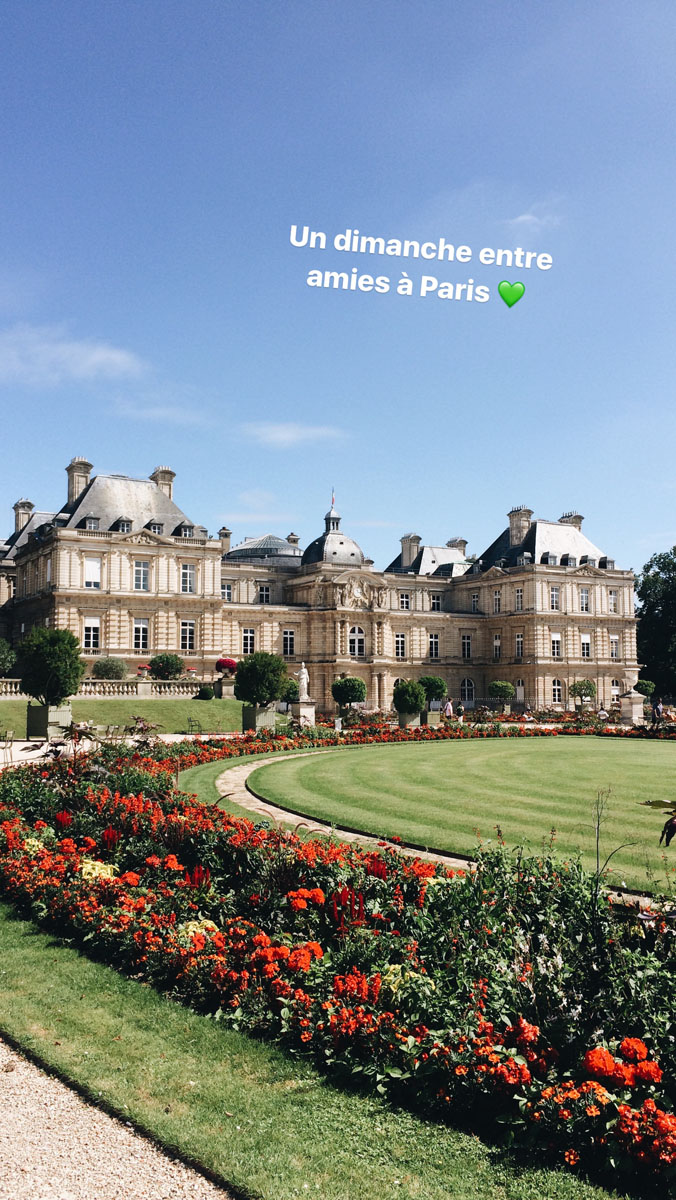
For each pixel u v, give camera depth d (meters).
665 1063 7.82
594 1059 7.62
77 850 16.38
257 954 10.60
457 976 9.38
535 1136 7.47
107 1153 7.58
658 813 22.83
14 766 26.62
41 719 45.75
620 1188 6.99
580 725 63.06
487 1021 8.59
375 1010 9.23
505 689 87.56
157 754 32.41
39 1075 9.09
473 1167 7.29
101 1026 10.13
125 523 76.94
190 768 32.81
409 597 105.12
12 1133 7.89
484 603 102.75
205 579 79.69
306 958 10.42
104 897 13.64
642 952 9.85
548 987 8.67
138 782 20.31
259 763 35.22
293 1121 7.99
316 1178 7.16
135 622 76.44
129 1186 7.09
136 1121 8.04
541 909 10.97
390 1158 7.42
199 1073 8.95
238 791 27.25
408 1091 8.45
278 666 50.62
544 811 23.17
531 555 97.25
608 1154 7.15
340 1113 8.13
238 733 53.12
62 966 12.09
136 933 12.04
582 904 10.75
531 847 18.48
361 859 13.57
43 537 80.06
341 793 26.47
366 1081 8.68
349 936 10.99
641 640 110.00
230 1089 8.59
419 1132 7.80
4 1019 10.34
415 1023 8.95
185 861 15.35
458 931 10.42
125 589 76.06
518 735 56.28
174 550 78.31
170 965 11.34
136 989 11.23
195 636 79.19
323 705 91.56
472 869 13.99
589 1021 8.43
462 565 111.50
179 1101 8.39
